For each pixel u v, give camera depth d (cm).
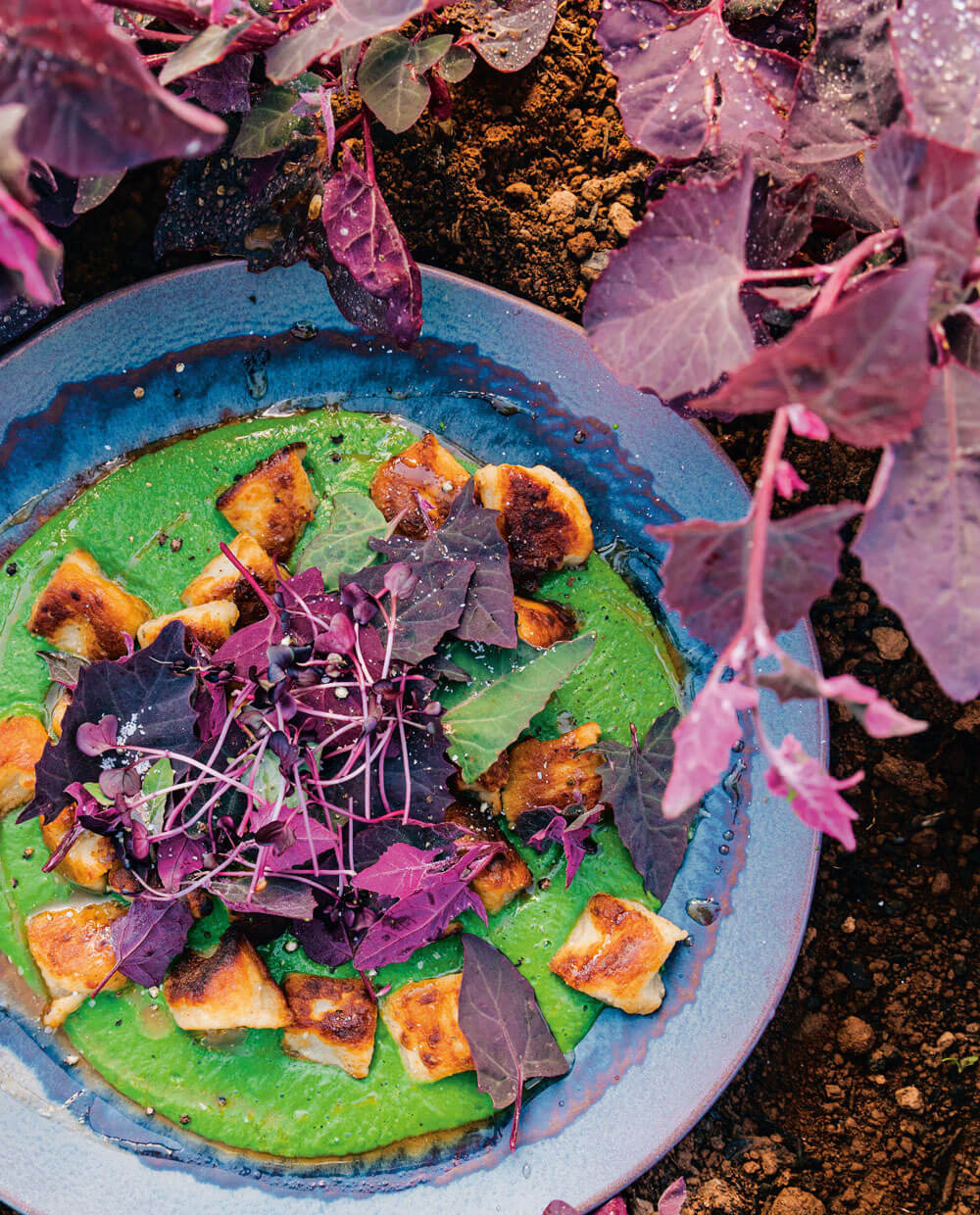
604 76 46
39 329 45
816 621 47
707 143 39
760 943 43
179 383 44
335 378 44
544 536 43
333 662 42
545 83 46
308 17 39
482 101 45
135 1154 42
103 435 44
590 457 44
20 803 43
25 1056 43
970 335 34
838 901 47
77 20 31
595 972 42
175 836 41
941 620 33
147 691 41
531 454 45
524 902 43
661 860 43
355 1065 43
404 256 41
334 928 42
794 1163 46
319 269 43
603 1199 43
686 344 35
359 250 41
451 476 44
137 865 42
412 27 45
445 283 43
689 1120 43
